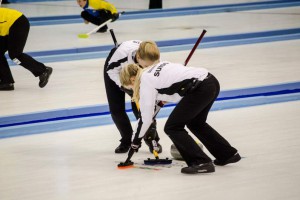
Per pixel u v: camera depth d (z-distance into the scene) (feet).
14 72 67.05
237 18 102.32
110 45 77.92
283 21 97.45
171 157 39.63
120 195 32.99
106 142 43.50
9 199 32.91
